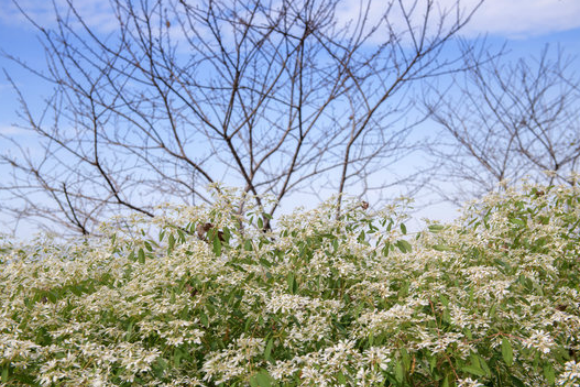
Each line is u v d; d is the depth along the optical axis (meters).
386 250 2.77
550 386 2.44
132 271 2.91
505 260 2.76
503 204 3.10
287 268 2.82
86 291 2.67
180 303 2.54
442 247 2.82
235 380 2.36
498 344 2.38
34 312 2.52
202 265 2.58
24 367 2.24
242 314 2.68
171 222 2.82
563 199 3.12
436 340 2.26
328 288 2.85
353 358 2.20
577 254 2.91
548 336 2.27
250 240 2.79
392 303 2.69
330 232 2.95
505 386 2.48
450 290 2.64
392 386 2.25
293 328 2.58
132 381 2.25
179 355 2.38
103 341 2.62
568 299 2.77
